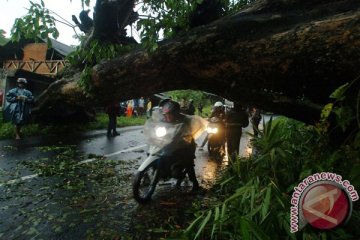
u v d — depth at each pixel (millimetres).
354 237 2992
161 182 6422
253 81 4234
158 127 5277
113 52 5145
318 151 4199
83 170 6973
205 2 4906
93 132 14398
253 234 2971
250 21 3984
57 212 4492
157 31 4441
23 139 10602
